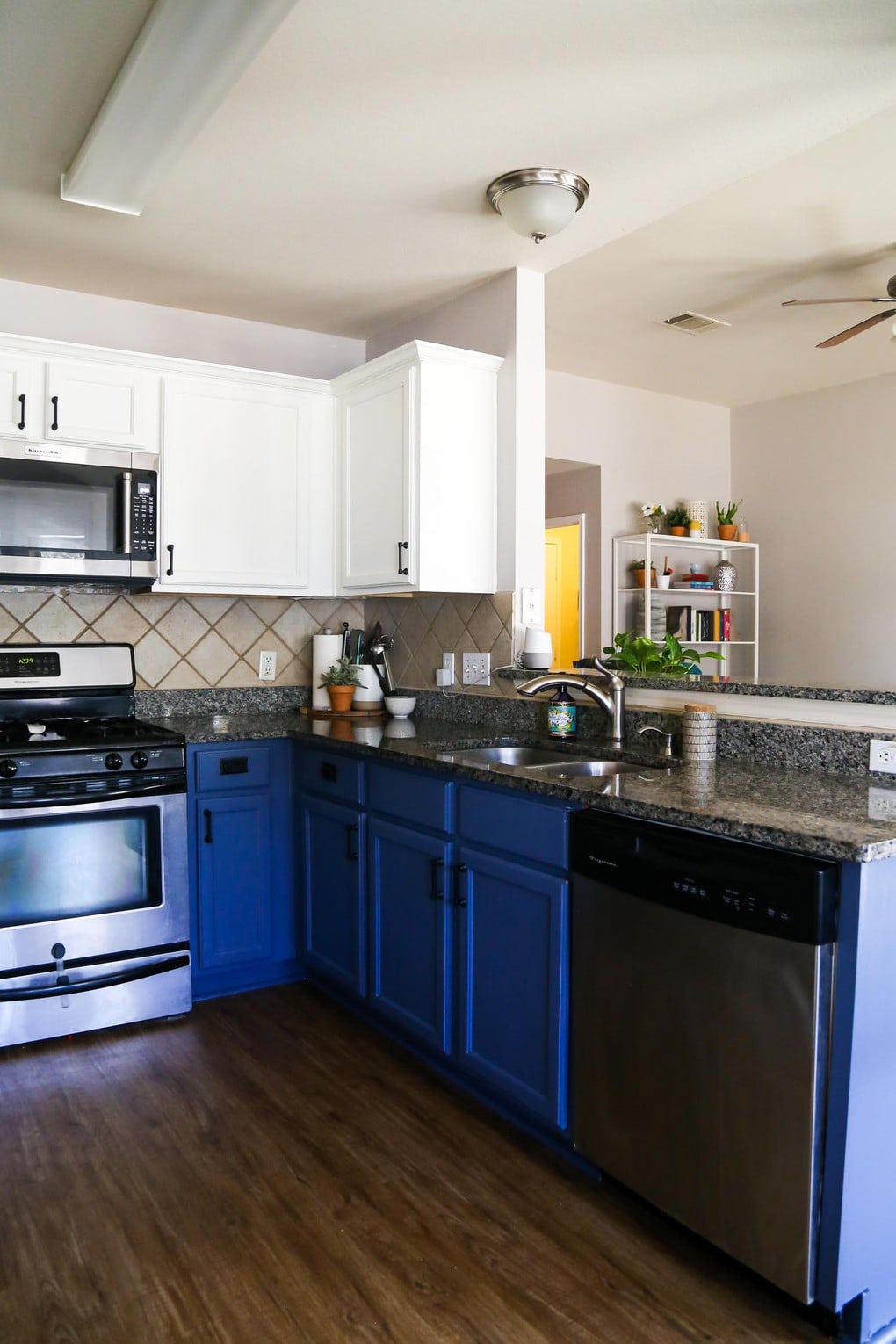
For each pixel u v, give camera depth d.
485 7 1.67
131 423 2.94
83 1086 2.34
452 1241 1.74
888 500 5.35
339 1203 1.85
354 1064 2.47
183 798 2.76
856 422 5.47
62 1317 1.54
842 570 5.59
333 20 1.70
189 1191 1.89
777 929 1.45
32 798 2.52
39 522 2.79
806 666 5.80
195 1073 2.41
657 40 1.76
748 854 1.51
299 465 3.25
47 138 2.11
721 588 5.66
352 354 3.68
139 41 1.71
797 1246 1.45
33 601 3.08
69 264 2.88
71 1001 2.59
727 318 4.23
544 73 1.87
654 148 2.17
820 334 4.48
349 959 2.73
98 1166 1.98
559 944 1.92
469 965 2.21
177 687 3.35
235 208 2.48
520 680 2.94
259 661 3.52
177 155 2.07
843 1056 1.41
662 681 2.50
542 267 2.92
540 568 3.03
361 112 2.01
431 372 2.88
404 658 3.53
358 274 2.96
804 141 2.15
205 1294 1.60
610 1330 1.51
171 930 2.74
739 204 3.07
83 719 3.08
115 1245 1.73
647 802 1.70
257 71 1.86
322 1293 1.60
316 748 2.87
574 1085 1.89
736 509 5.78
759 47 1.79
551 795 1.94
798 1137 1.44
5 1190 1.89
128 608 3.25
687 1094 1.62
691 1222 1.62
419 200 2.44
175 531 3.02
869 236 3.35
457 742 2.56
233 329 3.41
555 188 2.27
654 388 5.57
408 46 1.78
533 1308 1.56
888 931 1.44
